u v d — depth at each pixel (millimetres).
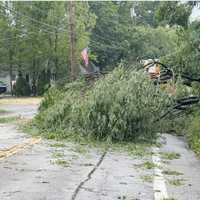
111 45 86375
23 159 12805
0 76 77062
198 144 16516
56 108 18797
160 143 17688
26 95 63344
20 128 20766
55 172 11109
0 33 62000
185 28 24391
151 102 17750
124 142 17188
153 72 20844
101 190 9398
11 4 62969
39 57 62344
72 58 38281
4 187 9391
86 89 19922
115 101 17266
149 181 10555
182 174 11617
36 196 8703
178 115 21016
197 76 24000
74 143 16625
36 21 61875
